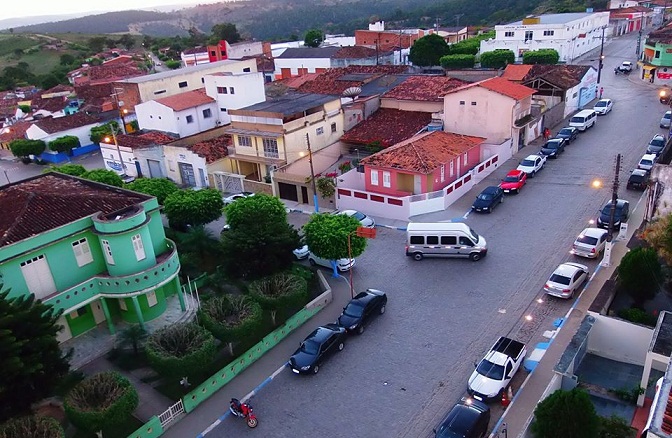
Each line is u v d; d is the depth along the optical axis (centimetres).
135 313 2803
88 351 2647
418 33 10844
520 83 5616
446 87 5275
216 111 6028
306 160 4659
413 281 3059
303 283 2805
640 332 2170
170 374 2264
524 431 1791
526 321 2591
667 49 6334
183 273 3297
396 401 2198
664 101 5647
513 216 3684
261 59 9756
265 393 2323
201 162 4912
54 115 8319
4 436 1912
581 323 2273
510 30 8431
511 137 4638
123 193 2964
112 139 5772
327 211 4159
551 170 4356
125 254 2664
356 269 3269
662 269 2467
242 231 3023
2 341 1925
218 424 2175
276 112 4494
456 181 4016
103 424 1995
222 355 2581
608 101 5612
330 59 9119
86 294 2614
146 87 6506
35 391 2069
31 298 2148
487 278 2992
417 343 2533
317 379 2380
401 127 4991
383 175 4088
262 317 2859
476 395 2116
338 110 5050
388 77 6175
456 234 3169
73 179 3231
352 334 2634
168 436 2136
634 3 11656
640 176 3759
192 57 10844
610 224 2888
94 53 15038
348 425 2105
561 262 3058
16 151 6656
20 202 2666
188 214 3650
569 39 8050
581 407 1611
